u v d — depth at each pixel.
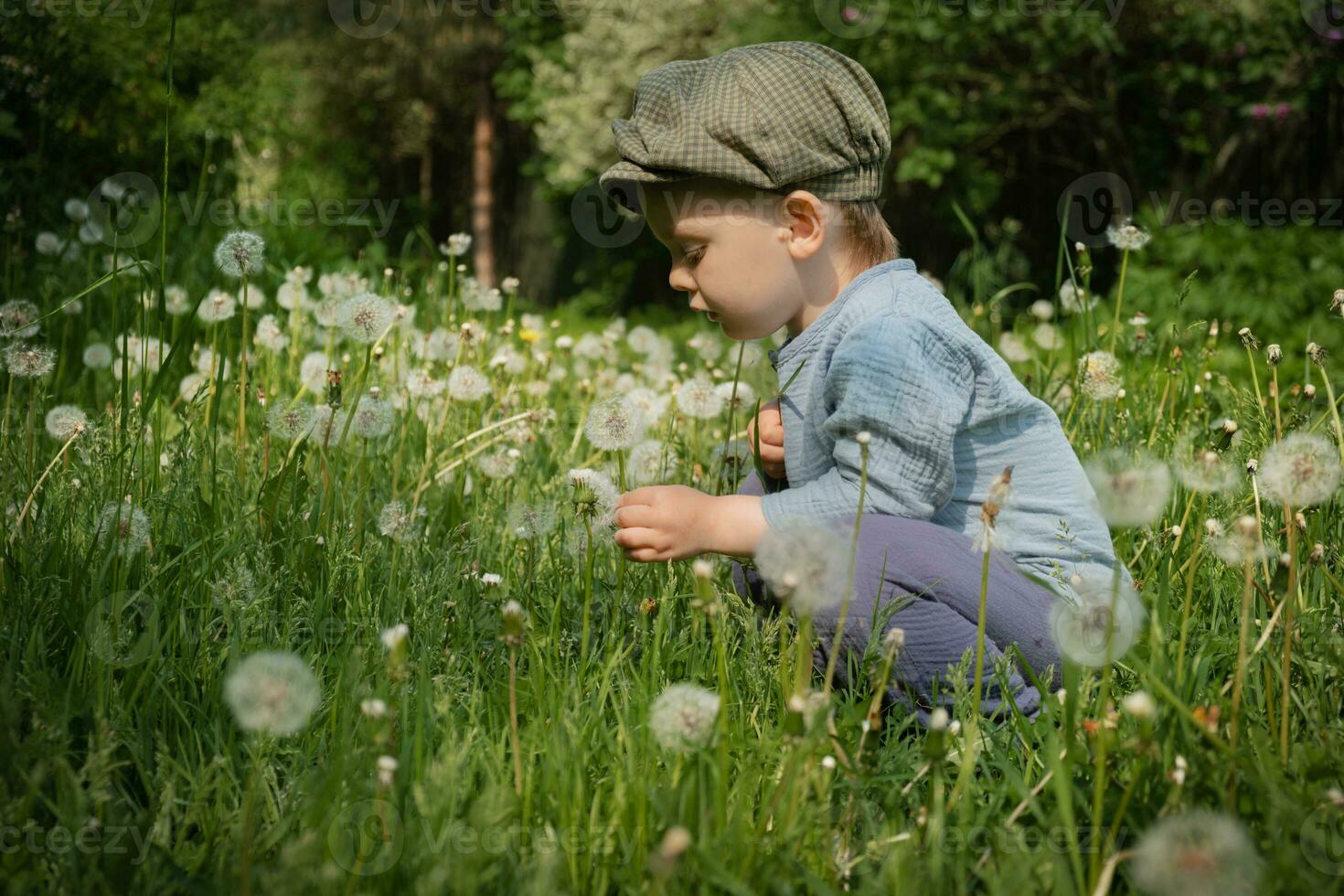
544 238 18.23
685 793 1.22
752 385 2.84
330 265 6.26
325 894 1.13
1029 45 10.76
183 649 1.67
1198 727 1.26
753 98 1.89
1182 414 2.85
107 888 1.16
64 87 5.65
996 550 1.78
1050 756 1.29
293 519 2.09
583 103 14.89
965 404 1.79
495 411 3.07
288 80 11.33
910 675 1.72
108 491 2.02
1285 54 9.86
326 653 1.80
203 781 1.30
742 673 1.74
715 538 1.76
